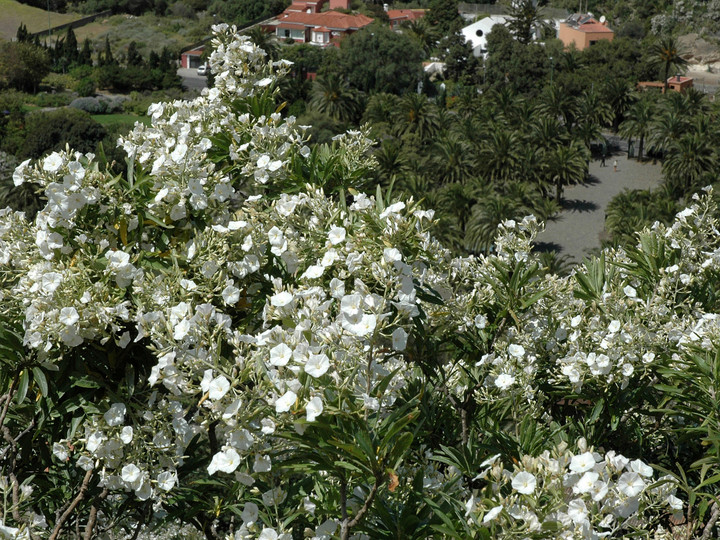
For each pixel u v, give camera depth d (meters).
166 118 5.00
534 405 4.74
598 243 51.41
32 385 3.66
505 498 2.83
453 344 4.96
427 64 94.44
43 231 3.76
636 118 68.19
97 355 3.57
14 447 3.73
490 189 43.19
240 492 3.57
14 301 3.75
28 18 111.94
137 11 118.50
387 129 58.22
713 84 96.12
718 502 3.32
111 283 3.71
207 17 116.88
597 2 121.88
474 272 4.87
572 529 2.80
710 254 5.05
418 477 3.08
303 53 86.75
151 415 3.45
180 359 3.15
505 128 60.50
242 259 4.02
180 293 3.66
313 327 3.16
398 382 3.60
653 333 4.74
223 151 5.14
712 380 4.08
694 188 51.06
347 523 2.88
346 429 2.81
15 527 3.48
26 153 51.47
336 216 4.07
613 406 4.59
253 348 3.44
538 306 4.96
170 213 4.03
